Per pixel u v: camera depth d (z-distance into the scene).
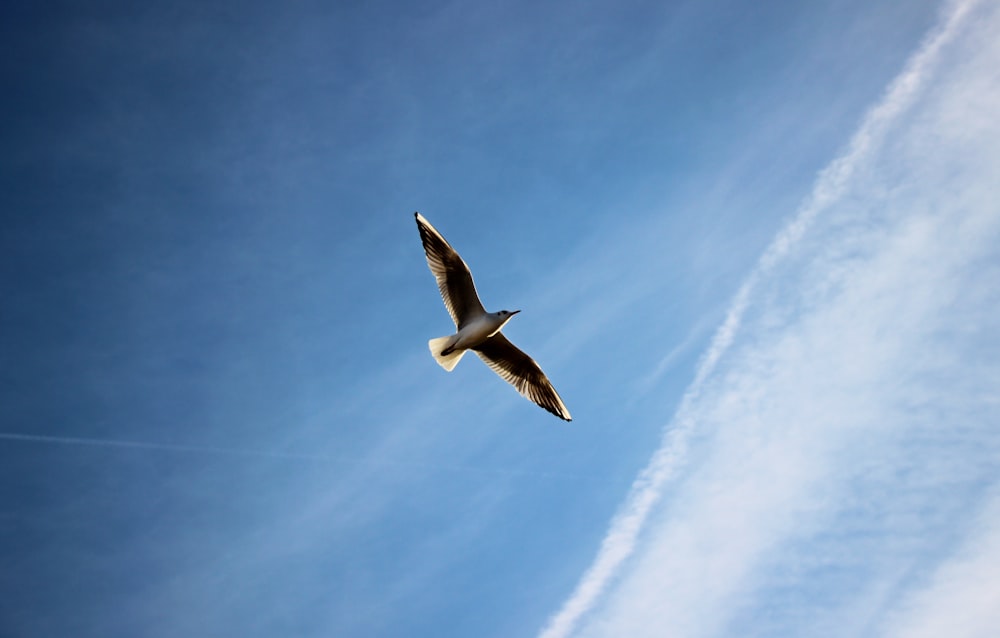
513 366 20.14
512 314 18.44
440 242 18.89
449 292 19.08
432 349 18.81
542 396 20.30
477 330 18.36
